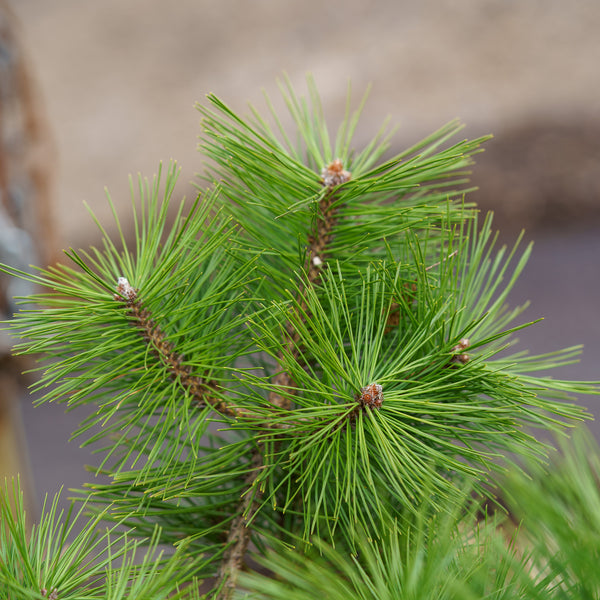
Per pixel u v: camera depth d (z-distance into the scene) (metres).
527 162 6.61
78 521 2.65
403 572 1.33
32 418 5.04
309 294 1.39
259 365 1.46
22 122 2.42
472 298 1.46
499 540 1.32
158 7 9.33
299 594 1.33
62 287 1.40
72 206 6.76
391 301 1.41
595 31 7.59
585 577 1.28
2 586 1.35
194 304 1.40
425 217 1.43
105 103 8.16
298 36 8.55
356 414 1.39
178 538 1.44
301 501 1.44
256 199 1.44
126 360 1.42
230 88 8.12
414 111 7.10
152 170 7.19
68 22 9.52
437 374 1.40
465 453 1.39
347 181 1.43
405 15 8.38
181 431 1.40
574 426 1.37
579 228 6.74
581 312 5.74
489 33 7.87
